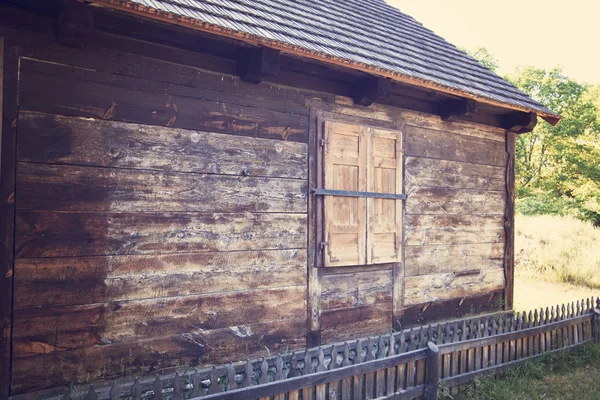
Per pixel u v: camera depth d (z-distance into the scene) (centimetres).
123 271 396
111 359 386
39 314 356
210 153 448
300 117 513
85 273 377
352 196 543
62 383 363
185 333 425
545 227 1738
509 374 530
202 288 437
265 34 418
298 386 353
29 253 353
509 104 636
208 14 400
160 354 410
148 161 412
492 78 732
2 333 340
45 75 366
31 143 357
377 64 498
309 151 518
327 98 537
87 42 374
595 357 619
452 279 658
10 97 350
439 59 683
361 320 556
